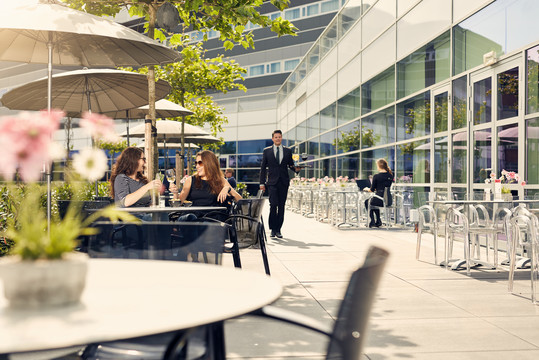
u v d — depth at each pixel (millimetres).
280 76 35938
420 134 11203
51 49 4746
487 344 3406
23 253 1256
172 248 2217
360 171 15266
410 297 4785
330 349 1294
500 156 8094
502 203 6391
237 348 3285
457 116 9523
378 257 1388
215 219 4961
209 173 5621
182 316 1207
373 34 14039
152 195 5051
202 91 13008
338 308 1307
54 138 1380
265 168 9609
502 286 5293
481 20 8633
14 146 1262
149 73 6445
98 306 1301
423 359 3109
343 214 12070
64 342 1008
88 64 5574
